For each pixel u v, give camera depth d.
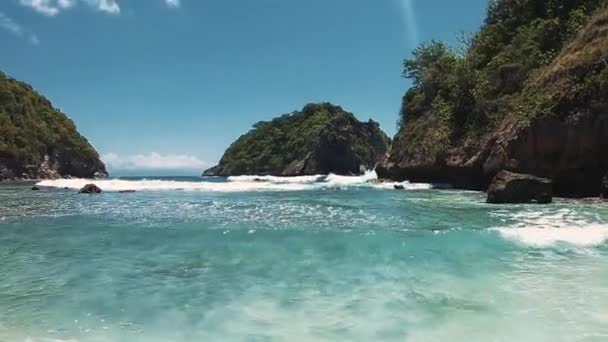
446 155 39.62
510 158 30.47
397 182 47.88
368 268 9.63
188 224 16.05
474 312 6.96
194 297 7.88
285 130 141.12
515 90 36.44
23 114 100.44
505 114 34.41
